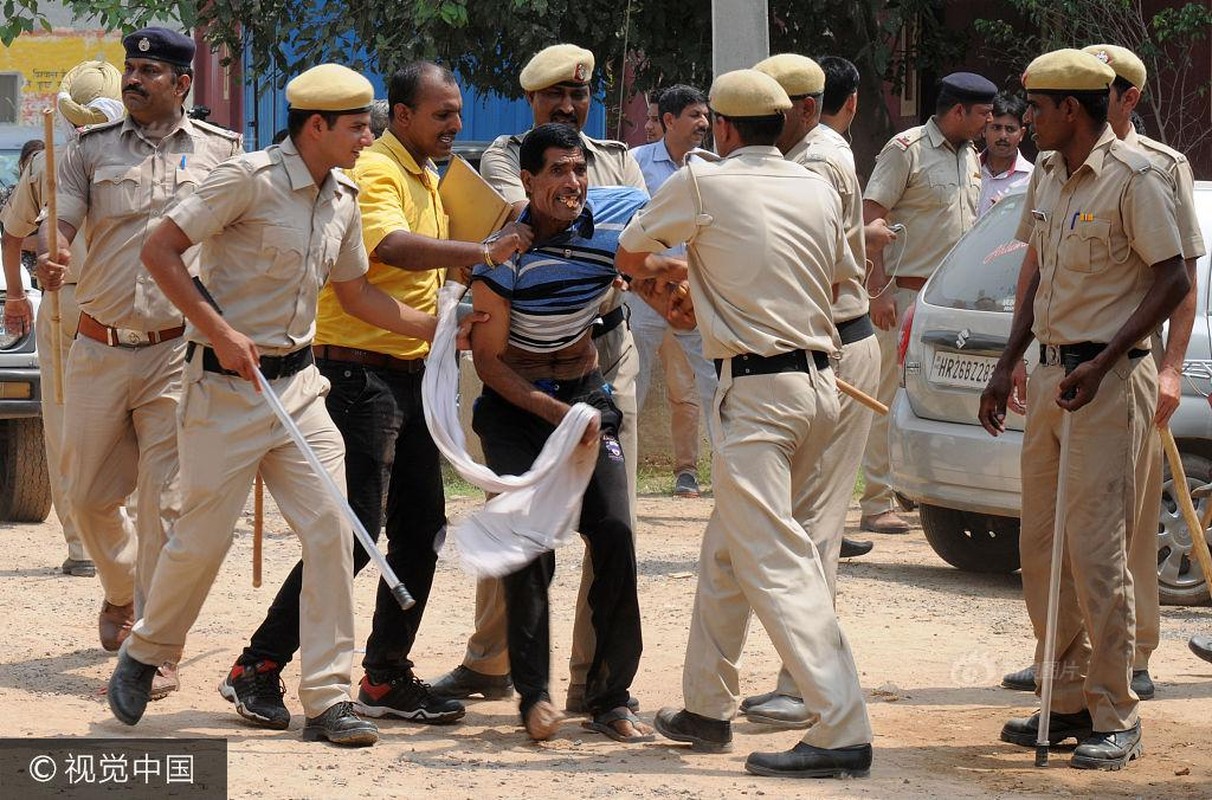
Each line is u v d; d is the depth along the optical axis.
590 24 19.47
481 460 10.98
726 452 7.08
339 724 7.30
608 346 8.01
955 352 11.14
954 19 22.25
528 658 7.40
